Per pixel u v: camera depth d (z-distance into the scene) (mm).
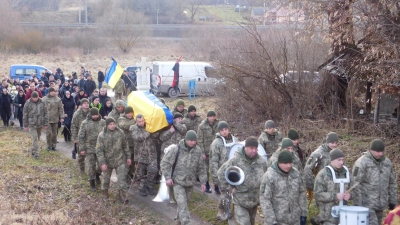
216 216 9477
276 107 15477
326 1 13070
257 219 9414
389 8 11523
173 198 9602
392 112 15312
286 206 6852
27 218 9008
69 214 9438
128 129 11367
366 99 15250
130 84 26172
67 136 16797
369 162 7590
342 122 14578
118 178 10375
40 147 15617
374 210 7590
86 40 51844
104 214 9688
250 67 15375
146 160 10836
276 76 15266
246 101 16078
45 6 56875
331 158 7355
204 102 23500
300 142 13102
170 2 58656
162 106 11070
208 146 10945
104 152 10312
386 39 11398
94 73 40156
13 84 22812
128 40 50938
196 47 37969
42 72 27594
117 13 53156
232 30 23625
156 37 54469
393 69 11297
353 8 12273
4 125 19281
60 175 12484
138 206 10289
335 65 14656
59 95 19125
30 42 50344
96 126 11312
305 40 14672
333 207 7191
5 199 10117
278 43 15617
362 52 13023
